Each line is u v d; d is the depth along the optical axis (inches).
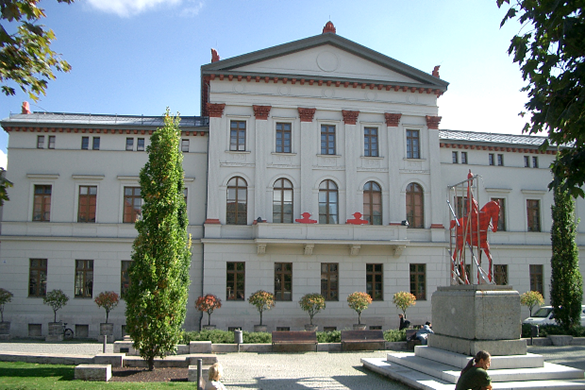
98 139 1195.3
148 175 647.8
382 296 1177.4
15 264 1120.2
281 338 803.4
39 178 1161.4
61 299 1067.9
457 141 1316.4
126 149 1192.8
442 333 598.2
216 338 819.4
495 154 1357.0
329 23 1241.4
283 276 1146.0
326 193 1210.0
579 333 951.6
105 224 1154.7
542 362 523.2
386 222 1219.2
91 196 1176.8
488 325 533.0
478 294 536.4
